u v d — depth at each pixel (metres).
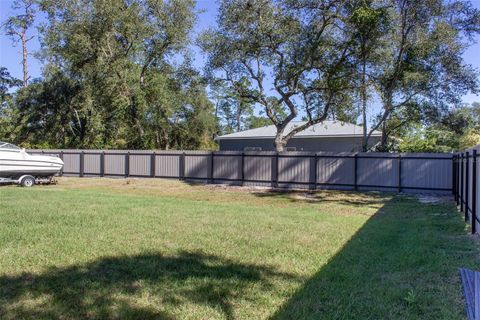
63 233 7.32
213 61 21.14
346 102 20.78
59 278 4.87
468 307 3.89
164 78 30.47
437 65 20.00
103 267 5.35
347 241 7.23
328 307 4.12
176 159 22.97
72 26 28.70
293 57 19.55
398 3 18.58
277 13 19.17
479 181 7.91
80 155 25.72
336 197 16.36
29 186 19.33
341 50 19.27
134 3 29.22
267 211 11.23
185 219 9.23
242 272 5.26
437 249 6.66
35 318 3.77
